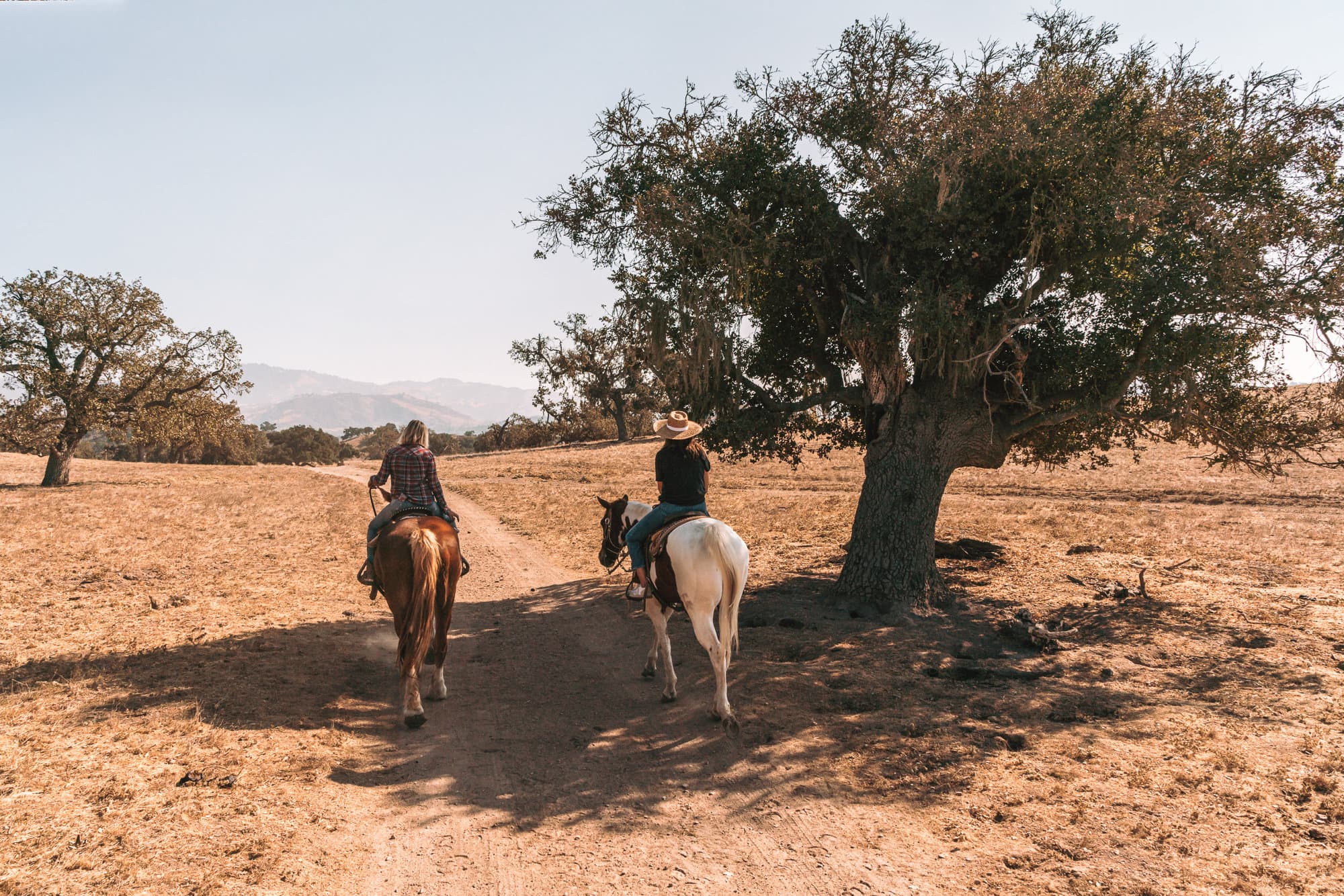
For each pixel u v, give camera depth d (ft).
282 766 18.97
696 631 22.18
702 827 17.07
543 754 21.02
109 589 41.34
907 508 37.01
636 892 14.56
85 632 32.04
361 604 40.45
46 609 36.11
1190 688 25.80
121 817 15.87
